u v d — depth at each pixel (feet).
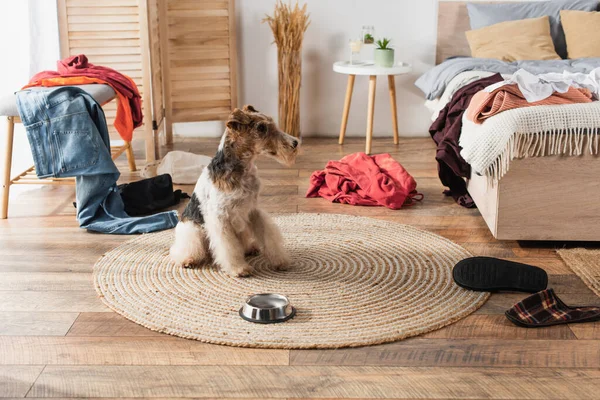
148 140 13.17
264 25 15.19
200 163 12.44
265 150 7.47
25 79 12.68
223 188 7.55
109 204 10.05
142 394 5.53
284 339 6.38
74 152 9.64
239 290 7.56
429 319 6.81
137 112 12.14
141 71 13.05
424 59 15.43
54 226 9.84
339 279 7.88
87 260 8.52
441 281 7.78
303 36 15.14
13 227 9.77
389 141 15.35
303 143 15.20
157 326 6.66
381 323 6.73
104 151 9.77
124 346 6.32
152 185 10.71
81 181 9.81
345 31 15.24
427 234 9.36
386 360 6.07
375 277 7.91
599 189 8.40
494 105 8.71
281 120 15.01
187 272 8.08
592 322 6.78
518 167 8.39
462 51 15.15
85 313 7.01
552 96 8.79
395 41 15.30
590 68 11.94
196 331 6.56
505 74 11.51
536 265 8.28
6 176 10.04
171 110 14.74
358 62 14.67
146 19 12.76
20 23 12.41
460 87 12.07
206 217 7.84
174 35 14.28
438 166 10.89
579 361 6.05
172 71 14.51
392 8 15.10
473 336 6.52
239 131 7.27
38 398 5.49
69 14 12.73
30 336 6.50
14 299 7.34
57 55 13.29
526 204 8.52
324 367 5.95
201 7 14.28
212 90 14.90
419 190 11.60
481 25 14.53
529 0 15.10
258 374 5.83
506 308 7.13
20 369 5.91
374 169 11.14
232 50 14.76
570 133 8.17
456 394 5.54
